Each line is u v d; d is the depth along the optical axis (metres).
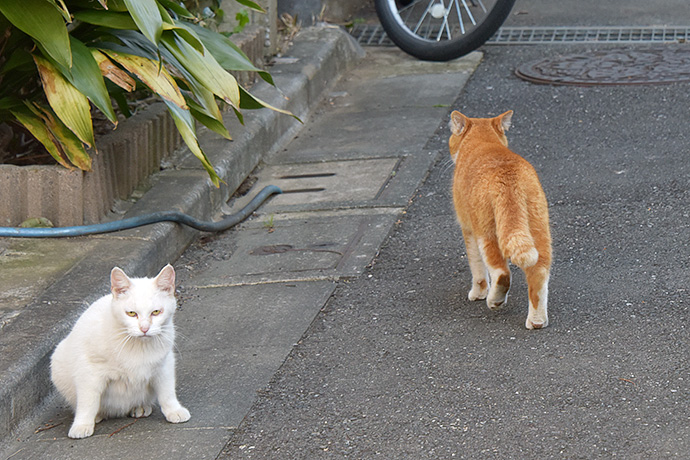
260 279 4.78
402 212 5.62
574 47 8.97
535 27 9.65
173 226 5.10
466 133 4.65
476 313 4.21
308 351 3.95
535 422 3.22
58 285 4.21
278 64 8.16
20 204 4.89
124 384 3.31
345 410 3.42
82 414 3.31
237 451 3.19
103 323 3.23
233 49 5.33
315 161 6.72
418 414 3.35
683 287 4.22
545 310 3.94
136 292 3.16
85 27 4.91
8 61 4.77
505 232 3.76
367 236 5.27
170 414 3.40
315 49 8.56
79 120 4.41
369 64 9.23
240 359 3.91
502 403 3.37
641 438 3.06
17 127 5.46
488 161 4.10
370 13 10.69
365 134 7.20
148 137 5.68
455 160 4.71
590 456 2.98
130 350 3.21
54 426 3.46
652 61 8.23
